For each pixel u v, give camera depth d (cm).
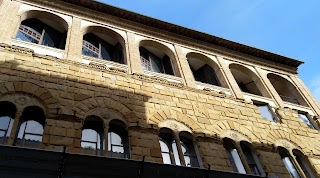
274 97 1977
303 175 1458
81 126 1145
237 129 1520
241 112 1652
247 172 1341
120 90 1398
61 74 1325
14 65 1252
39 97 1177
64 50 1495
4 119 1091
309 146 1655
